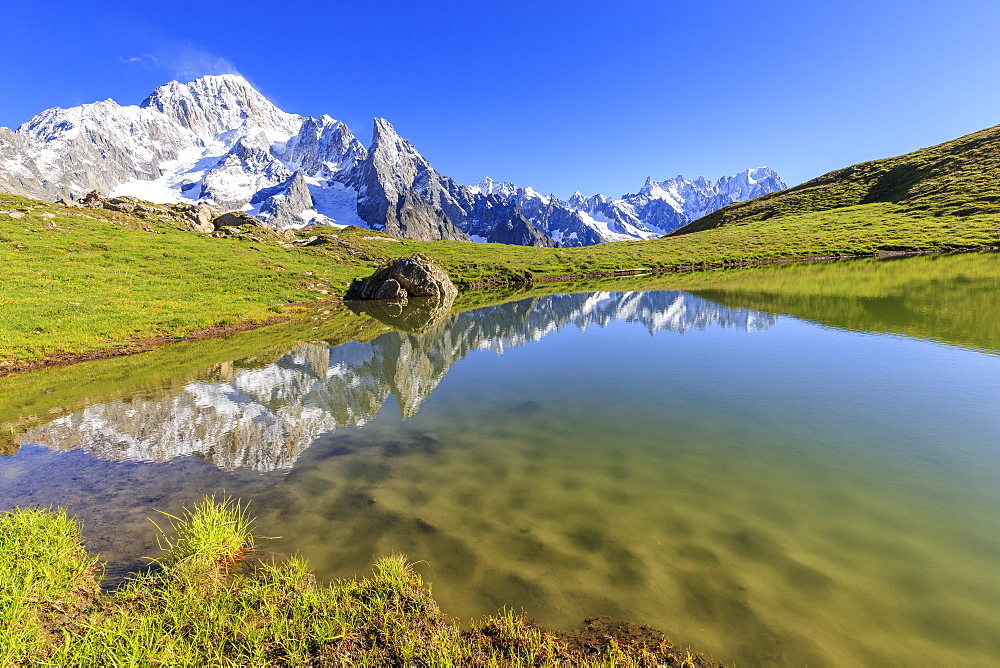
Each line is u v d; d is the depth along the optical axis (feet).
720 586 17.03
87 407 42.83
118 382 51.85
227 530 20.51
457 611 16.61
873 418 32.40
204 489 26.81
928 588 16.35
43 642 15.06
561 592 17.28
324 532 21.88
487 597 17.24
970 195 263.90
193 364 60.44
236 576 18.76
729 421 33.50
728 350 55.83
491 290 191.52
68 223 168.55
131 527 22.70
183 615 16.33
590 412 37.37
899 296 86.43
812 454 27.43
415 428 35.73
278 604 16.84
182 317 91.09
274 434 35.32
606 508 22.77
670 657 14.12
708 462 27.22
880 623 14.99
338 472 28.48
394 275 158.92
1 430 37.32
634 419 35.14
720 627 15.28
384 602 16.83
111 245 153.58
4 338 67.51
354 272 191.93
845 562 17.92
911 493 22.66
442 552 19.94
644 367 50.65
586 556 19.17
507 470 27.63
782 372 44.93
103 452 32.60
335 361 61.00
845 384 40.04
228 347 72.84
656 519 21.58
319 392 46.44
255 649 14.84
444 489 25.61
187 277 139.44
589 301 119.34
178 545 20.34
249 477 28.27
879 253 210.79
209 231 238.89
